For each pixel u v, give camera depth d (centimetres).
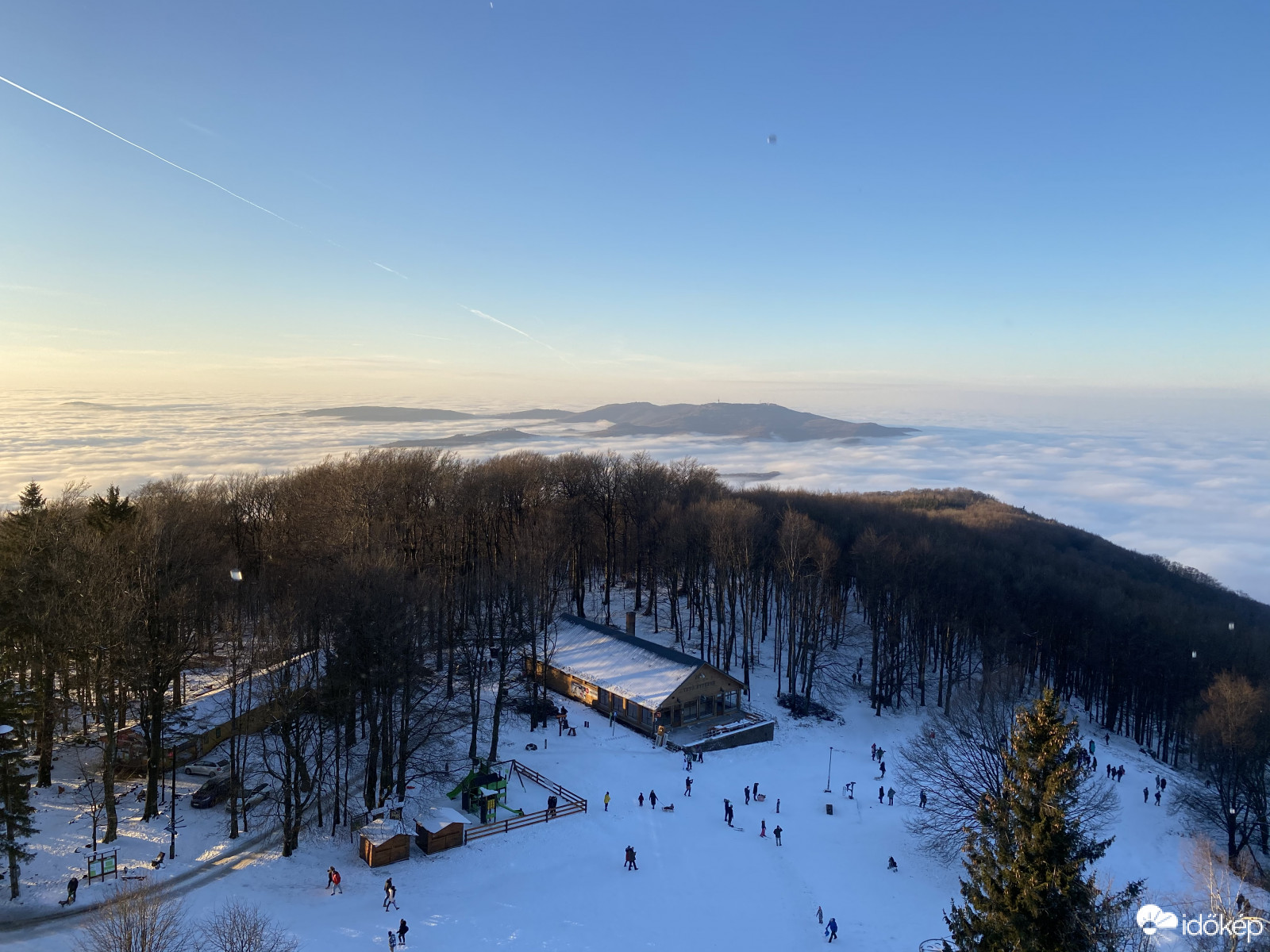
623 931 4397
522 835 5312
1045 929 3325
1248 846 6425
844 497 16788
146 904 3419
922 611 9506
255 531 8712
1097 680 10394
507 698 7719
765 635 10538
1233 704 6812
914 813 6388
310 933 3953
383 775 5353
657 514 10931
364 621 5228
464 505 9050
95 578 4831
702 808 6122
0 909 3919
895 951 4441
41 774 5228
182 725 5772
